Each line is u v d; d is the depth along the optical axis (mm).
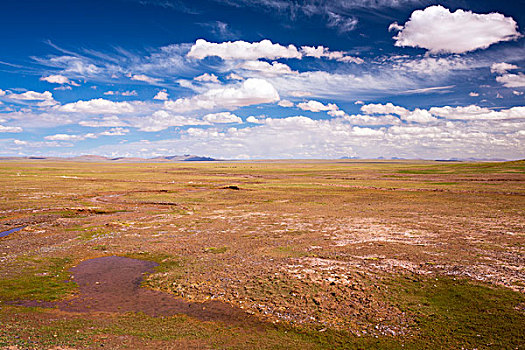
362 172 161375
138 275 25359
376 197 71000
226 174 162375
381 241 34188
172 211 56625
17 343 14000
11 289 22156
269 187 94938
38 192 75875
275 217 49562
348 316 18422
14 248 32688
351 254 29750
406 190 83000
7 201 61812
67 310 19125
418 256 28594
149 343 15102
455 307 19016
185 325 17344
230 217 50156
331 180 118062
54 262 28344
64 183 98812
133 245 33969
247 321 17953
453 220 44188
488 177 104938
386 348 15242
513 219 43281
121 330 16453
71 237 37469
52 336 15180
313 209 56844
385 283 22781
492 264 25828
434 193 74562
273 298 20781
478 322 17250
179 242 35188
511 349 14781
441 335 16234
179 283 23438
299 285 22594
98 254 30891
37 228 41812
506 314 17859
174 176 142500
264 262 27906
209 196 76125
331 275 24297
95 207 59531
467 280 22719
